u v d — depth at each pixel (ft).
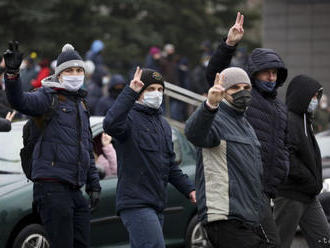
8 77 45.60
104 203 59.62
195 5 221.46
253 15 233.76
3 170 59.52
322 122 116.67
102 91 111.65
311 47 158.71
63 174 47.42
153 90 47.83
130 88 46.01
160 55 129.49
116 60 189.98
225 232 44.55
